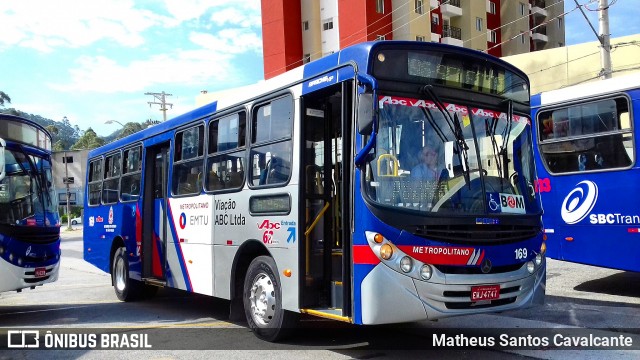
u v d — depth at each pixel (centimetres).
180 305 1041
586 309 837
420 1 3878
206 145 842
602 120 922
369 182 541
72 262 2178
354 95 566
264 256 694
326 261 640
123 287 1109
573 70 2477
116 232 1154
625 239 880
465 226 557
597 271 1192
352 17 3744
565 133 973
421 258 535
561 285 1052
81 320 908
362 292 535
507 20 4594
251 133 734
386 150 549
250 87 754
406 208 541
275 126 689
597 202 917
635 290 987
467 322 771
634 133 877
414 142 563
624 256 880
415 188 553
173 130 948
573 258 948
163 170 991
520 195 614
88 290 1312
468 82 607
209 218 815
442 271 542
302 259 623
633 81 885
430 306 534
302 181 632
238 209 744
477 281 553
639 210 863
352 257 550
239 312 753
